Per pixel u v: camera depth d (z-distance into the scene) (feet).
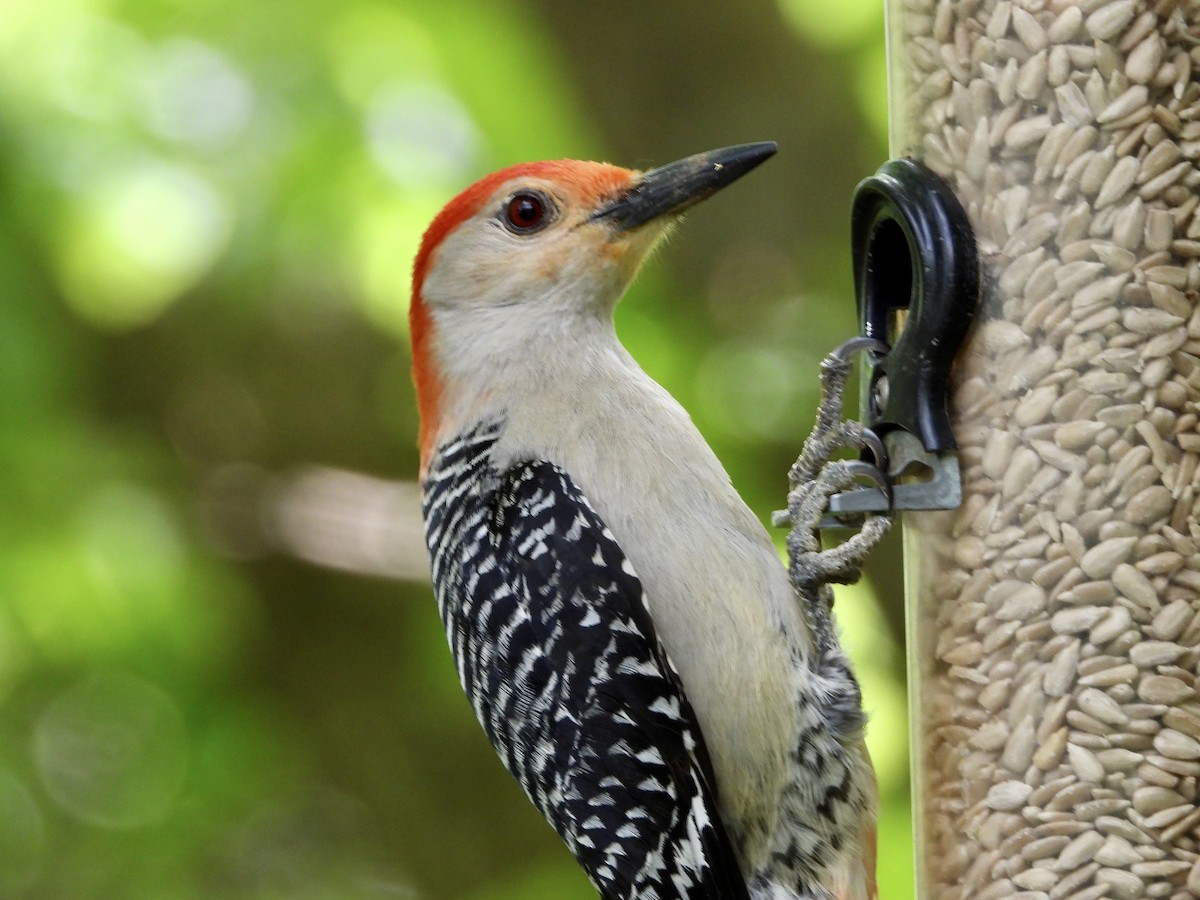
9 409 40.09
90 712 42.86
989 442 22.91
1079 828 22.34
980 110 23.08
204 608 42.29
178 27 39.93
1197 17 21.97
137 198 38.60
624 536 23.66
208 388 48.14
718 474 24.06
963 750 23.31
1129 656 22.13
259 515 47.67
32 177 38.52
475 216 26.58
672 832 23.03
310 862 47.98
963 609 23.25
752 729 22.95
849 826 23.21
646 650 23.11
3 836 43.96
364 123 39.45
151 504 42.11
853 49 43.34
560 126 41.01
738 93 44.68
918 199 23.32
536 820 47.70
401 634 47.93
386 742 47.91
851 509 24.16
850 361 24.64
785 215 44.24
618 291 26.48
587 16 43.98
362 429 49.11
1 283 39.55
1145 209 22.11
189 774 43.55
